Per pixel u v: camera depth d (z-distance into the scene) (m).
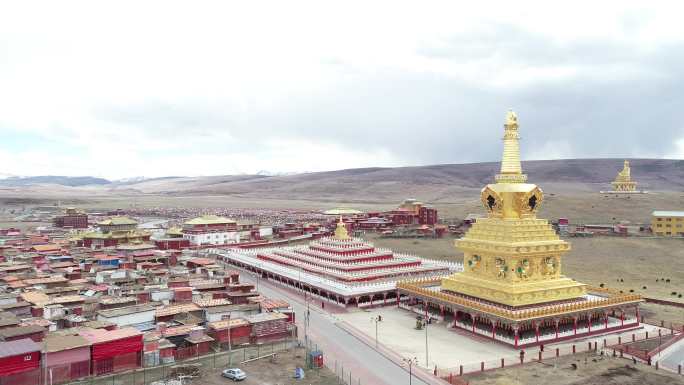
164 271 143.62
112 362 77.69
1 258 163.25
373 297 127.12
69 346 74.31
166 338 86.38
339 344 94.06
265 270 160.88
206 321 98.81
